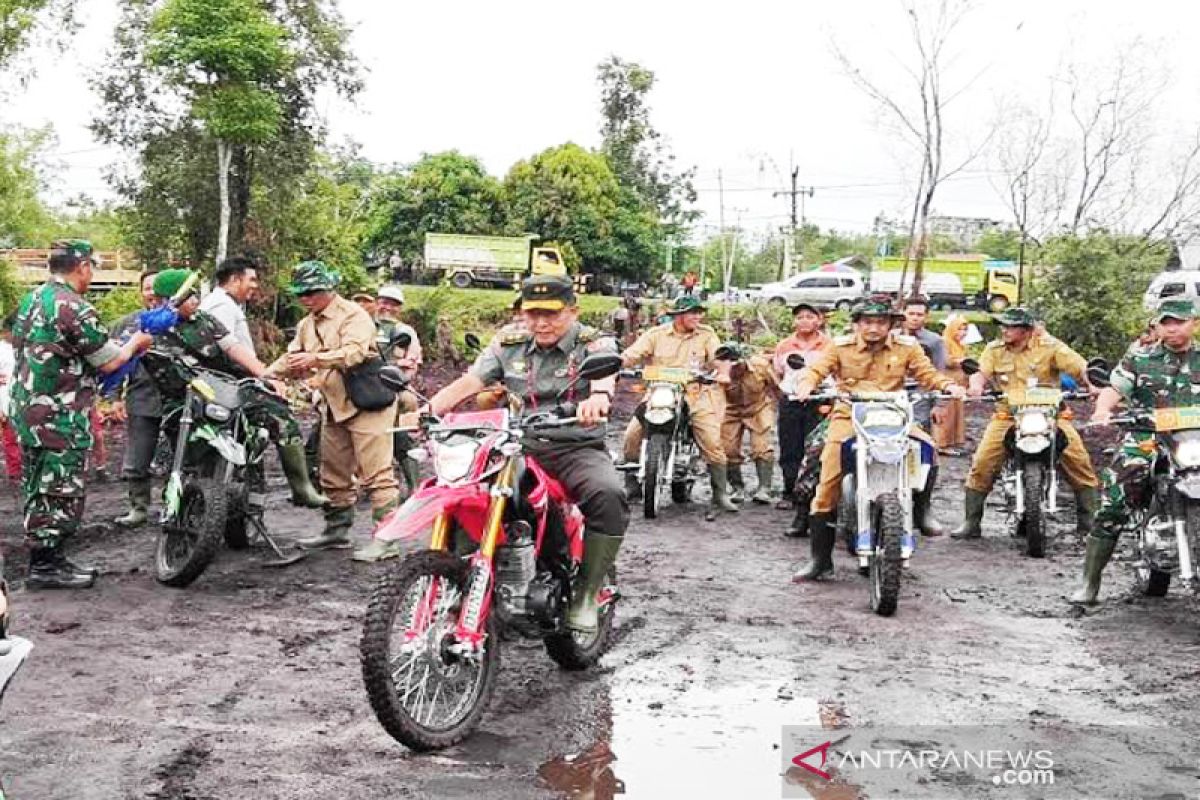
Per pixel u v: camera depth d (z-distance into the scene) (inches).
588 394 239.6
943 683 246.7
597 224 1676.9
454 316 1237.7
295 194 970.1
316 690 233.3
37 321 296.2
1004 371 406.9
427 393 819.4
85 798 181.0
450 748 205.2
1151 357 308.7
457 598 208.7
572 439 234.1
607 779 193.3
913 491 348.2
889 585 297.7
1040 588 339.3
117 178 922.1
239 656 253.6
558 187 1675.7
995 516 460.8
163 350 323.9
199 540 303.9
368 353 339.9
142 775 189.8
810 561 342.3
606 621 261.3
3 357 440.8
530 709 226.5
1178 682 249.6
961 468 591.5
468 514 212.7
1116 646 277.7
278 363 332.2
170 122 910.4
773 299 1642.5
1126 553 389.1
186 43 848.9
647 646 271.0
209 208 927.7
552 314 237.6
